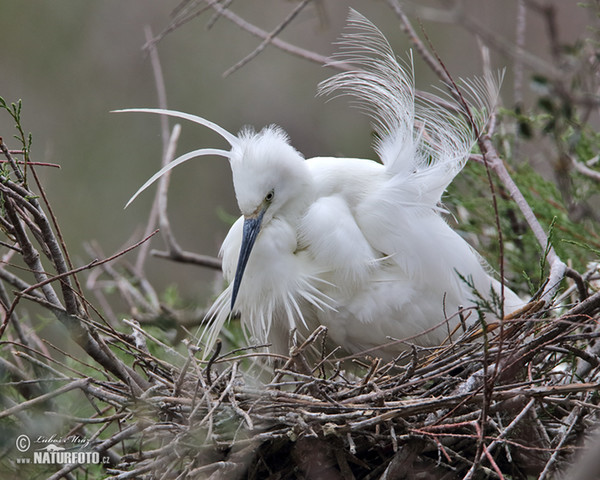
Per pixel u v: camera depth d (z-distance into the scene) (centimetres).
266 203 873
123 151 1706
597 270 918
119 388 736
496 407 683
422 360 828
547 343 695
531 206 1020
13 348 859
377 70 927
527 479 771
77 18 1759
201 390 727
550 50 1030
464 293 872
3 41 1725
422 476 736
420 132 894
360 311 863
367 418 701
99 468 859
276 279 871
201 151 877
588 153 1067
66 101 1719
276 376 742
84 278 1503
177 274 1622
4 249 1270
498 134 1122
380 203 869
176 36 1772
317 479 740
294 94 1775
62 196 1631
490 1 1603
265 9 1798
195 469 656
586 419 731
